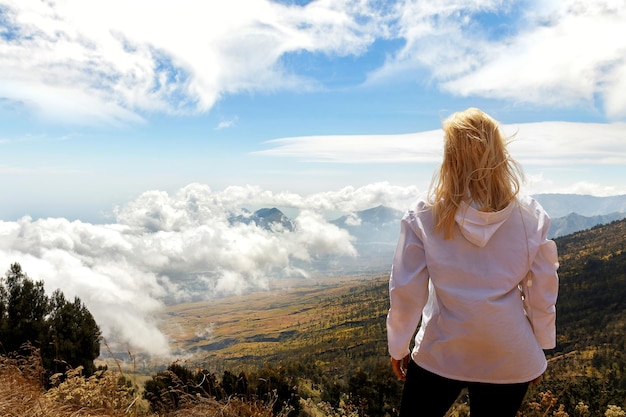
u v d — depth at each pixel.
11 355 3.75
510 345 1.62
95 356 7.62
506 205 1.70
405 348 1.78
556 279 1.70
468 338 1.64
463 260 1.70
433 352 1.71
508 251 1.69
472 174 1.69
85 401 3.07
